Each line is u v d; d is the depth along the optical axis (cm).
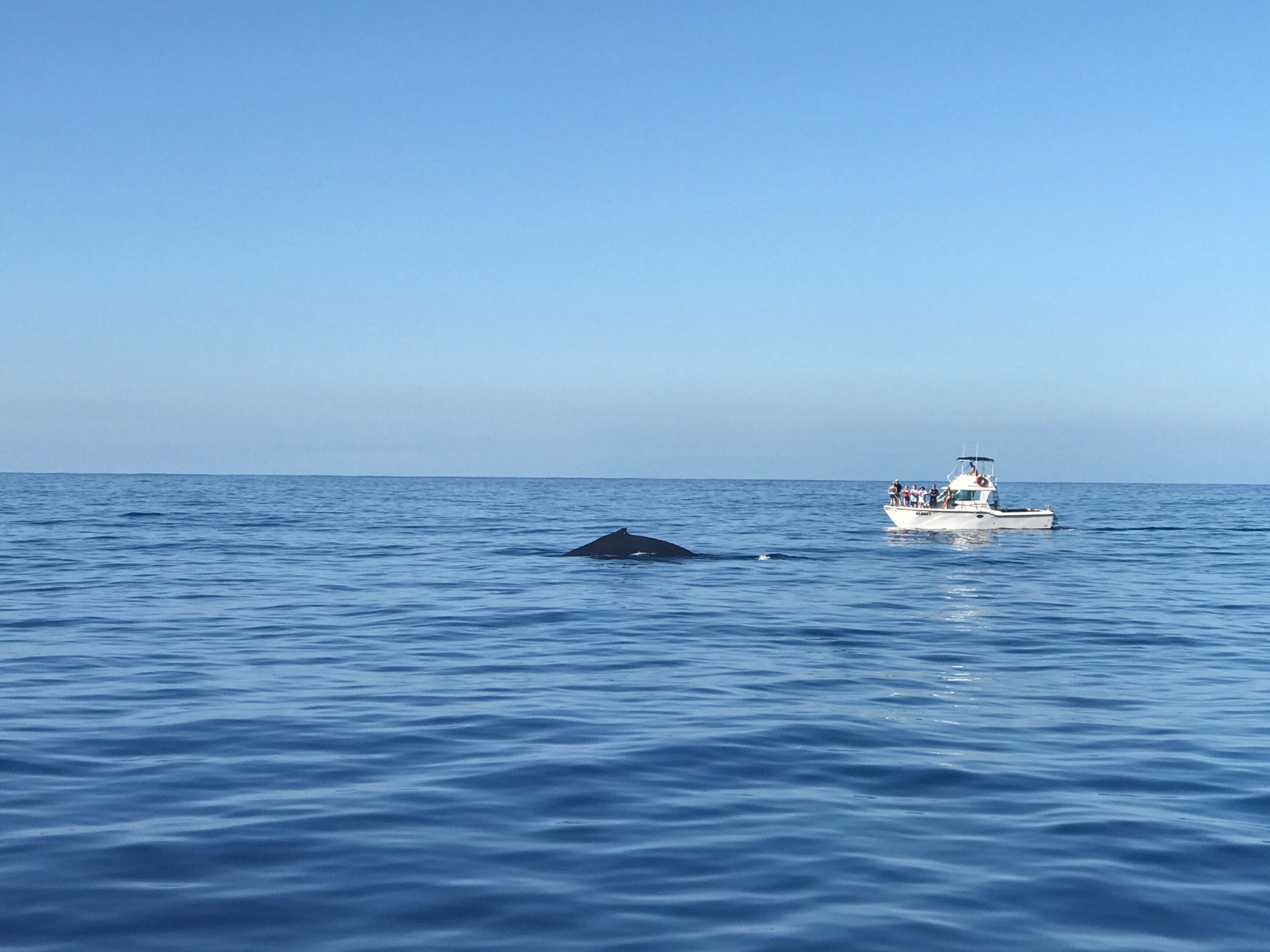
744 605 2484
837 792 996
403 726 1255
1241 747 1179
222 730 1230
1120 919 705
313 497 12194
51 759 1092
